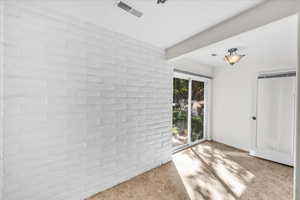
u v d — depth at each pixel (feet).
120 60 6.58
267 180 7.18
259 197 5.98
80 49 5.40
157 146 8.38
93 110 5.78
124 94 6.75
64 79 5.05
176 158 9.61
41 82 4.60
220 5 4.53
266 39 6.70
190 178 7.27
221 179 7.23
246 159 9.61
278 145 9.22
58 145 4.97
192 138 12.19
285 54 8.82
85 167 5.62
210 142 13.03
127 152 6.95
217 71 13.10
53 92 4.83
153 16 5.18
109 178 6.33
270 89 9.64
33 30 4.43
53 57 4.81
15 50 4.15
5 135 4.05
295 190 3.78
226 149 11.31
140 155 7.50
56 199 4.98
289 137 8.80
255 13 4.56
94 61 5.77
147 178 7.20
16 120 4.20
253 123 10.37
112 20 5.50
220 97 12.84
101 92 5.99
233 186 6.68
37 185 4.61
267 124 9.72
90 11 4.93
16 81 4.18
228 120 12.19
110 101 6.27
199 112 12.87
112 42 6.29
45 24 4.64
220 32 5.63
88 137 5.67
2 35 3.85
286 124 8.94
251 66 10.64
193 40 6.83
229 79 12.15
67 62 5.10
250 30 4.69
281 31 5.89
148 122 7.84
